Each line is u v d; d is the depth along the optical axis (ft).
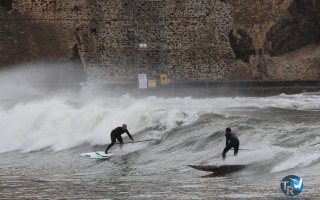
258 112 325.01
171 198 204.85
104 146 291.99
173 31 454.40
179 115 298.35
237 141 244.01
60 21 442.91
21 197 213.66
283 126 274.16
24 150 306.55
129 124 301.63
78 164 268.00
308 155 236.43
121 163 264.11
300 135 256.11
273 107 352.90
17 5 440.86
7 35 440.04
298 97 416.05
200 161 251.39
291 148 244.83
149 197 207.51
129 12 449.89
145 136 289.33
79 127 310.65
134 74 449.06
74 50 443.73
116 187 223.51
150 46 451.12
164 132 289.12
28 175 249.96
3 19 440.04
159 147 276.62
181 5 455.22
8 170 261.65
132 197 208.74
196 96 429.38
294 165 230.68
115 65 448.24
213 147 263.49
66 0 443.73
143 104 339.77
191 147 269.44
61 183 233.14
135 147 280.51
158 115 300.20
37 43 441.27
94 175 246.27
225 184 219.41
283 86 442.09
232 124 282.36
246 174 230.68
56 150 298.35
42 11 442.09
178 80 452.76
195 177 233.14
